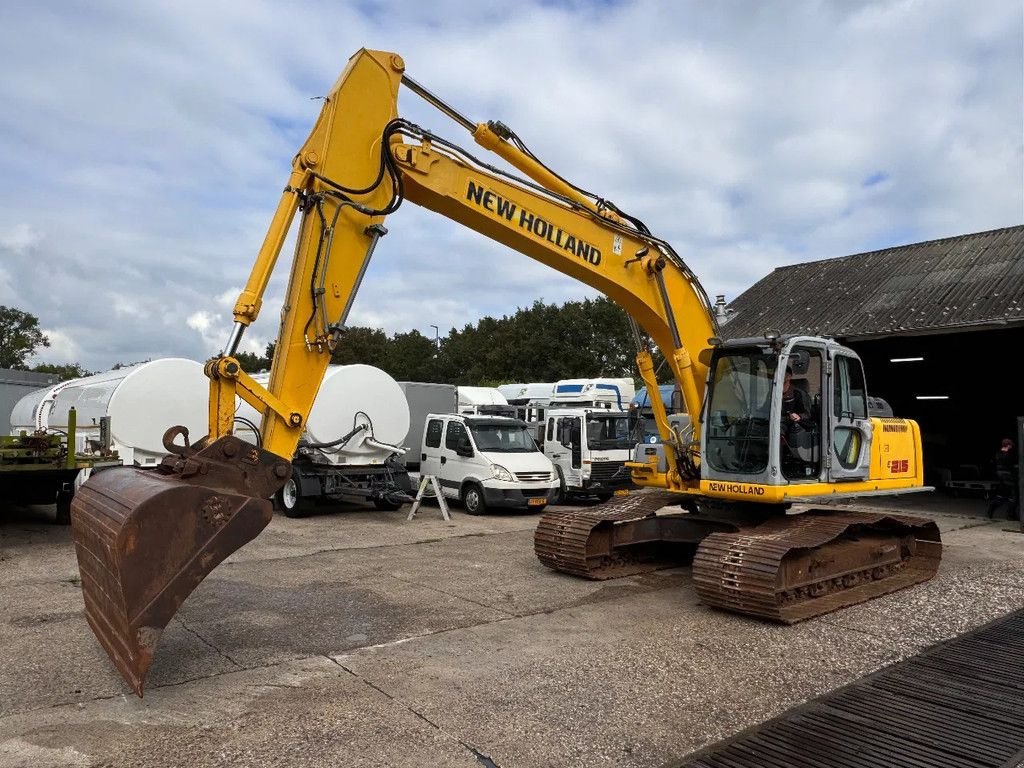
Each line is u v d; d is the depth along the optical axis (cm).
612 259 768
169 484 440
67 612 665
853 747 407
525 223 703
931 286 1644
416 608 690
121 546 410
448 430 1476
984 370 1997
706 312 850
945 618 683
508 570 866
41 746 395
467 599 727
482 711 447
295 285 571
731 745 408
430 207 670
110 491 476
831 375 780
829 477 769
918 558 902
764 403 752
